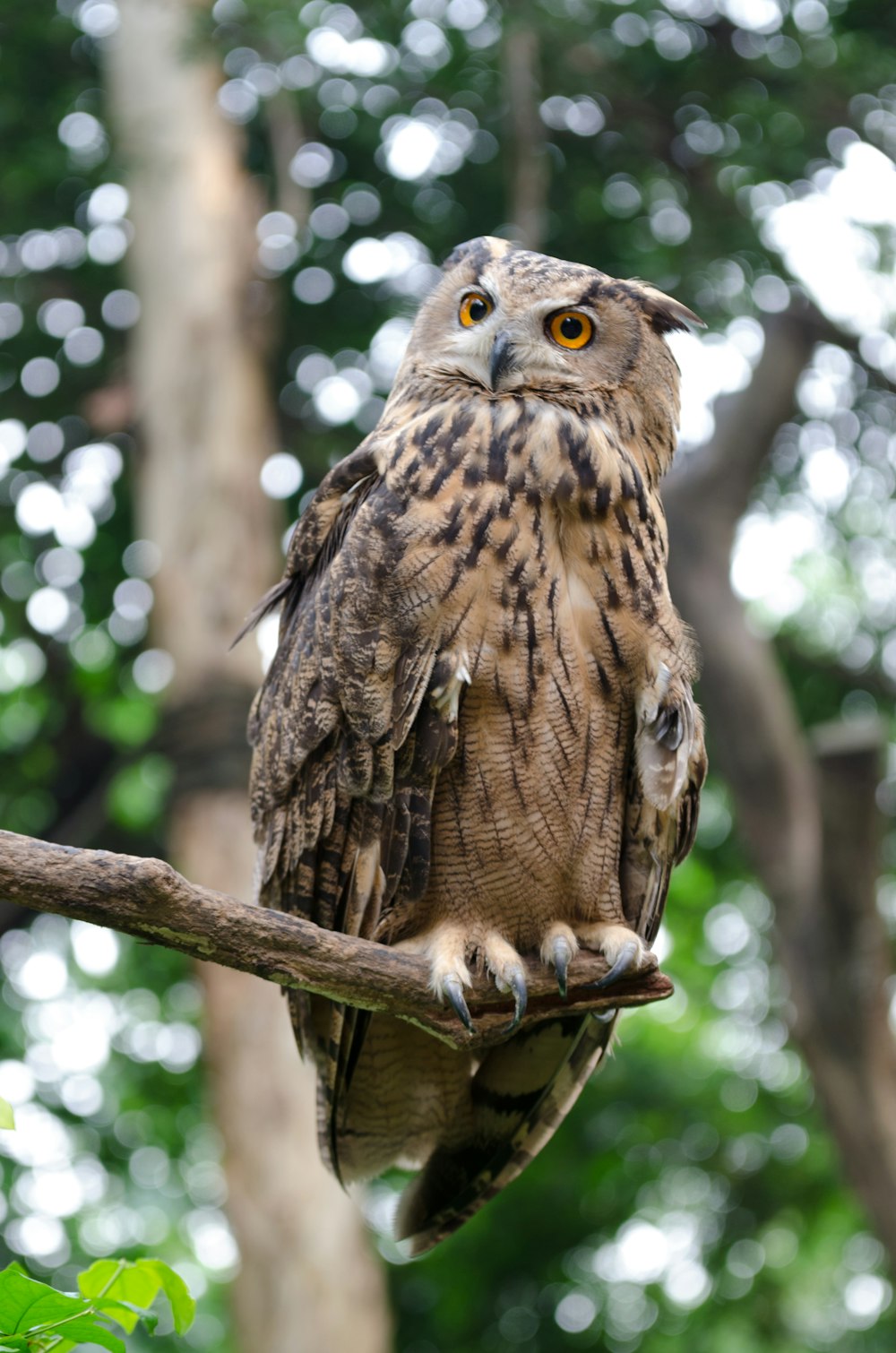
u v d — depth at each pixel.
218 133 14.32
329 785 4.90
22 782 16.12
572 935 4.90
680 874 16.91
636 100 13.66
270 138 14.86
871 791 12.48
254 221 13.96
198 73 14.30
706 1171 17.06
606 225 14.09
